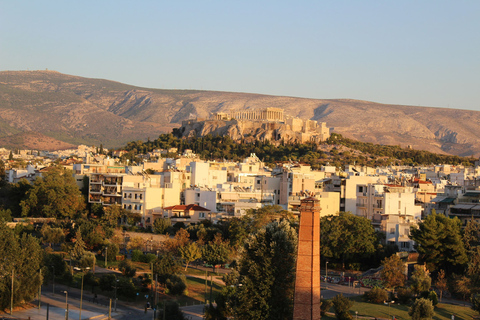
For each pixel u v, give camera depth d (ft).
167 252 640.17
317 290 347.97
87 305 517.55
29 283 501.56
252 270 401.90
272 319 389.80
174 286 554.87
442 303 554.87
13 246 503.61
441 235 631.97
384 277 599.16
